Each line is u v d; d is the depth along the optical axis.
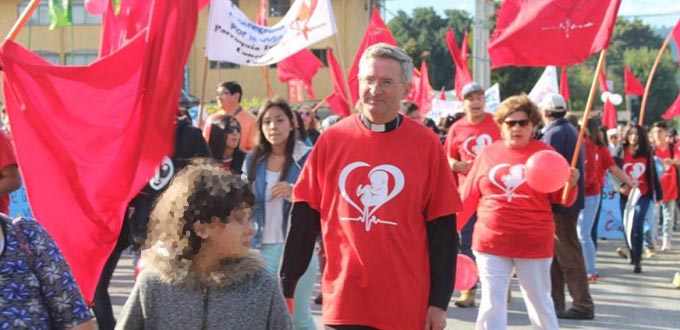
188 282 2.77
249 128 8.58
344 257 3.98
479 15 21.03
